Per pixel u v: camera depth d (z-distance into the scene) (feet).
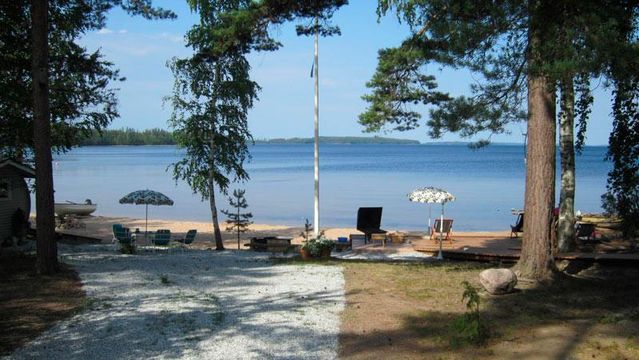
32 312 29.09
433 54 32.68
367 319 28.71
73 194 170.09
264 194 166.71
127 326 26.76
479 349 23.85
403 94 39.75
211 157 70.79
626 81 30.76
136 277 39.91
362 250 63.67
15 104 52.13
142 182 214.69
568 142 51.01
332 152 643.04
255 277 41.06
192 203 150.92
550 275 37.24
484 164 333.83
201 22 60.80
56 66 51.85
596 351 23.30
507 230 95.50
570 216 51.34
